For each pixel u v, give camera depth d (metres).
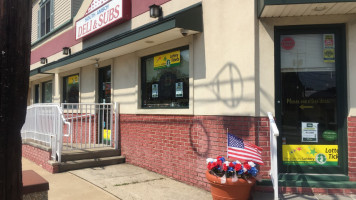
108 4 7.48
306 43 4.73
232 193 3.94
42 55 12.05
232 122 4.73
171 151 5.80
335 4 3.98
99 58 7.84
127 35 6.12
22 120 2.24
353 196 4.30
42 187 3.03
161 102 6.38
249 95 4.53
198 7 5.25
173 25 4.95
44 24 12.19
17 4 2.16
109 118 7.98
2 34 2.09
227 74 4.84
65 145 7.73
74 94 9.88
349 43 4.45
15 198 2.19
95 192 4.84
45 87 12.31
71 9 9.84
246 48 4.59
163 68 6.35
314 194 4.37
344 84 4.54
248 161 4.22
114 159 6.98
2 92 2.11
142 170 6.39
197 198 4.61
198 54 5.36
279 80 4.68
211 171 4.14
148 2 6.49
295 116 4.69
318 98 4.69
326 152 4.63
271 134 4.22
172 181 5.57
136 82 6.87
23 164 6.98
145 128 6.54
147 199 4.53
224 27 4.92
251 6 4.56
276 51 4.68
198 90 5.33
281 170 4.64
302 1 3.93
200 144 5.21
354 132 4.43
